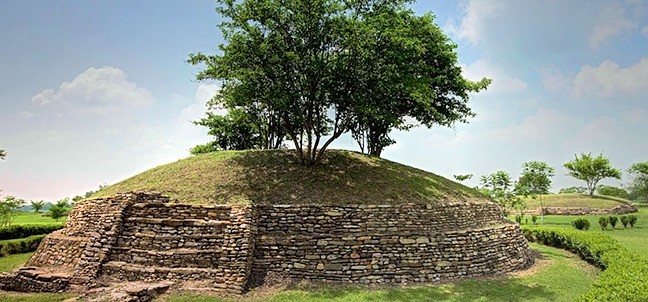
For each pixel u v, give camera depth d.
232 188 17.56
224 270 13.62
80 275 13.71
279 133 32.19
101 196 18.34
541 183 37.53
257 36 18.58
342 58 19.02
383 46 19.14
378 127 30.28
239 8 18.75
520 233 19.28
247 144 41.53
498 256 16.55
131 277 13.77
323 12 18.27
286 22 18.61
